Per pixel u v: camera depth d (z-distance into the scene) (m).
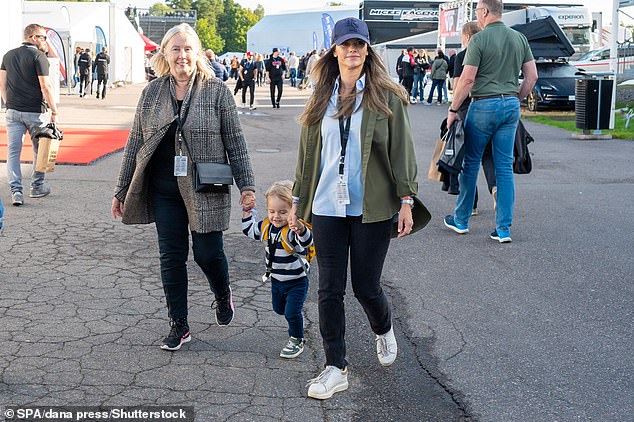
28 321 5.24
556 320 5.49
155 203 4.77
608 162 13.55
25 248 7.17
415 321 5.46
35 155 9.46
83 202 9.36
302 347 4.81
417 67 30.42
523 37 7.55
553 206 9.60
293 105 29.28
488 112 7.50
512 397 4.24
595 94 17.11
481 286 6.30
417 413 4.04
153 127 4.61
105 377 4.38
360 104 4.14
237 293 6.02
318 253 4.26
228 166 4.66
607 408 4.12
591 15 33.22
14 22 21.97
